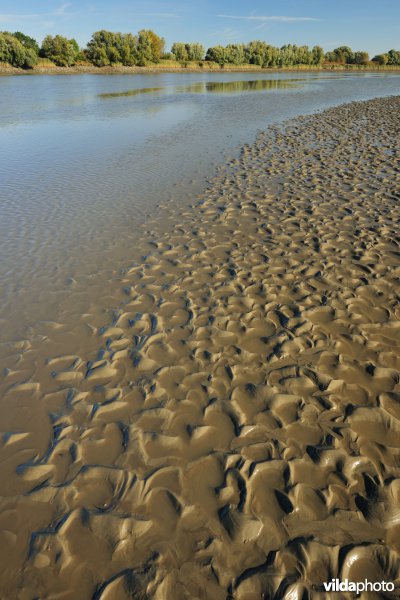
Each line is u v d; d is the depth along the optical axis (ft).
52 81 160.45
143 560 8.05
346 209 25.71
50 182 33.47
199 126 59.00
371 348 13.64
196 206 27.53
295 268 18.97
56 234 23.58
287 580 7.63
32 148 46.68
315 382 12.32
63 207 27.89
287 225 23.82
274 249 20.97
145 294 17.42
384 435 10.54
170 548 8.23
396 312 15.44
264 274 18.60
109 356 13.78
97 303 16.88
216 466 9.91
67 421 11.35
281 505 8.95
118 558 8.11
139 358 13.58
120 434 10.87
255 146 44.88
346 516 8.69
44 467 10.03
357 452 10.10
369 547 8.11
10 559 8.18
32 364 13.56
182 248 21.54
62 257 20.85
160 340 14.44
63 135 54.13
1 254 21.15
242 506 8.96
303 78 194.18
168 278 18.66
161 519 8.77
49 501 9.24
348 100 92.12
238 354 13.62
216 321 15.37
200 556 8.07
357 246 20.74
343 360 13.15
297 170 35.01
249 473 9.67
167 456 10.22
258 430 10.82
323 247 20.85
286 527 8.52
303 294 16.88
